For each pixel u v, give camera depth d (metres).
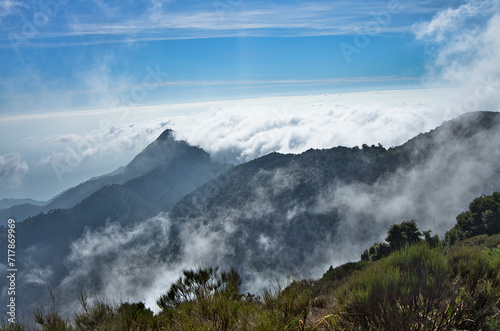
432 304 3.66
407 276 3.93
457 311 3.52
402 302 3.65
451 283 4.03
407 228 26.00
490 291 3.82
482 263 4.33
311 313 4.86
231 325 4.30
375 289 3.82
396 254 4.68
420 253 4.57
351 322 3.90
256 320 4.12
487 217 21.05
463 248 4.86
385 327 3.51
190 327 4.26
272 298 4.96
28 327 5.35
